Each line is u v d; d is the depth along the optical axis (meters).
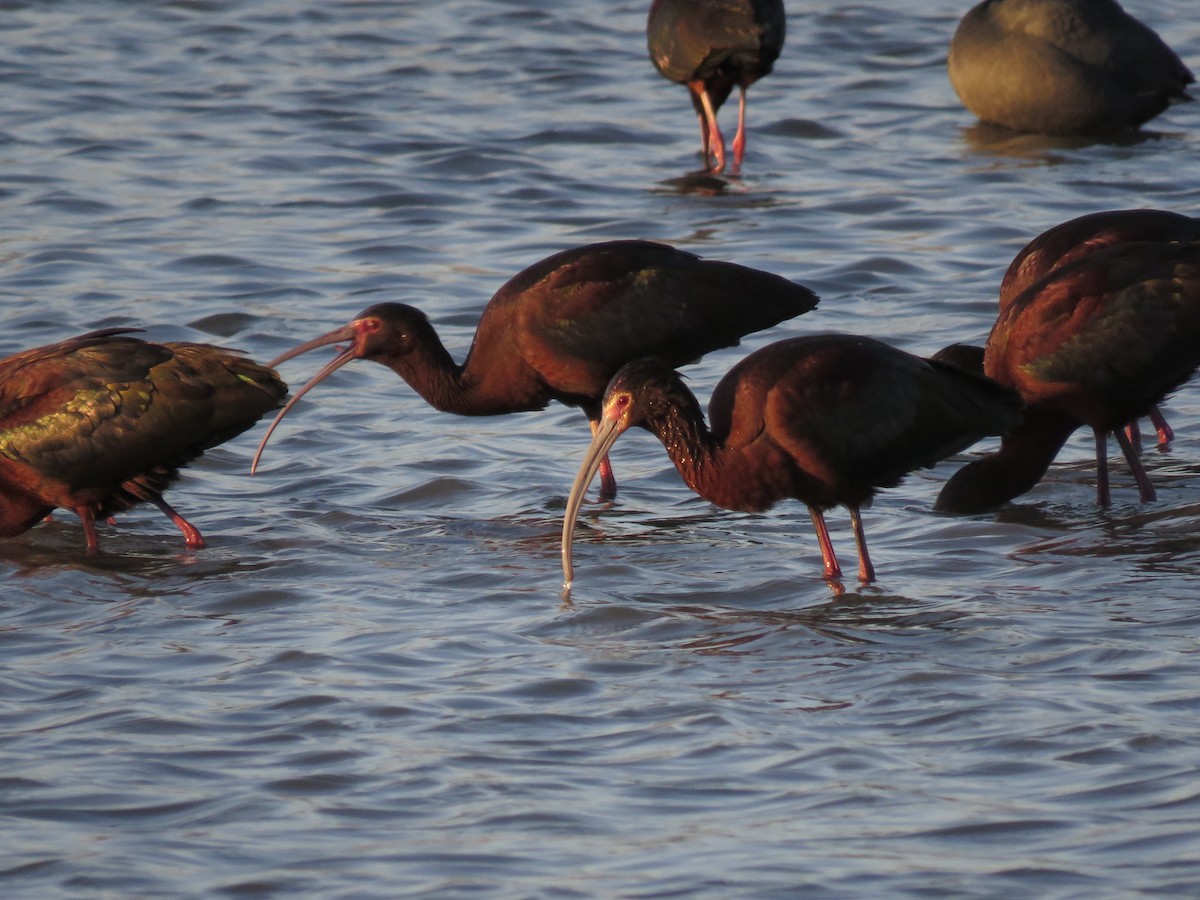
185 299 20.61
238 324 19.94
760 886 8.36
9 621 12.59
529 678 11.15
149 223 23.33
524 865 8.65
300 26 33.91
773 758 9.87
